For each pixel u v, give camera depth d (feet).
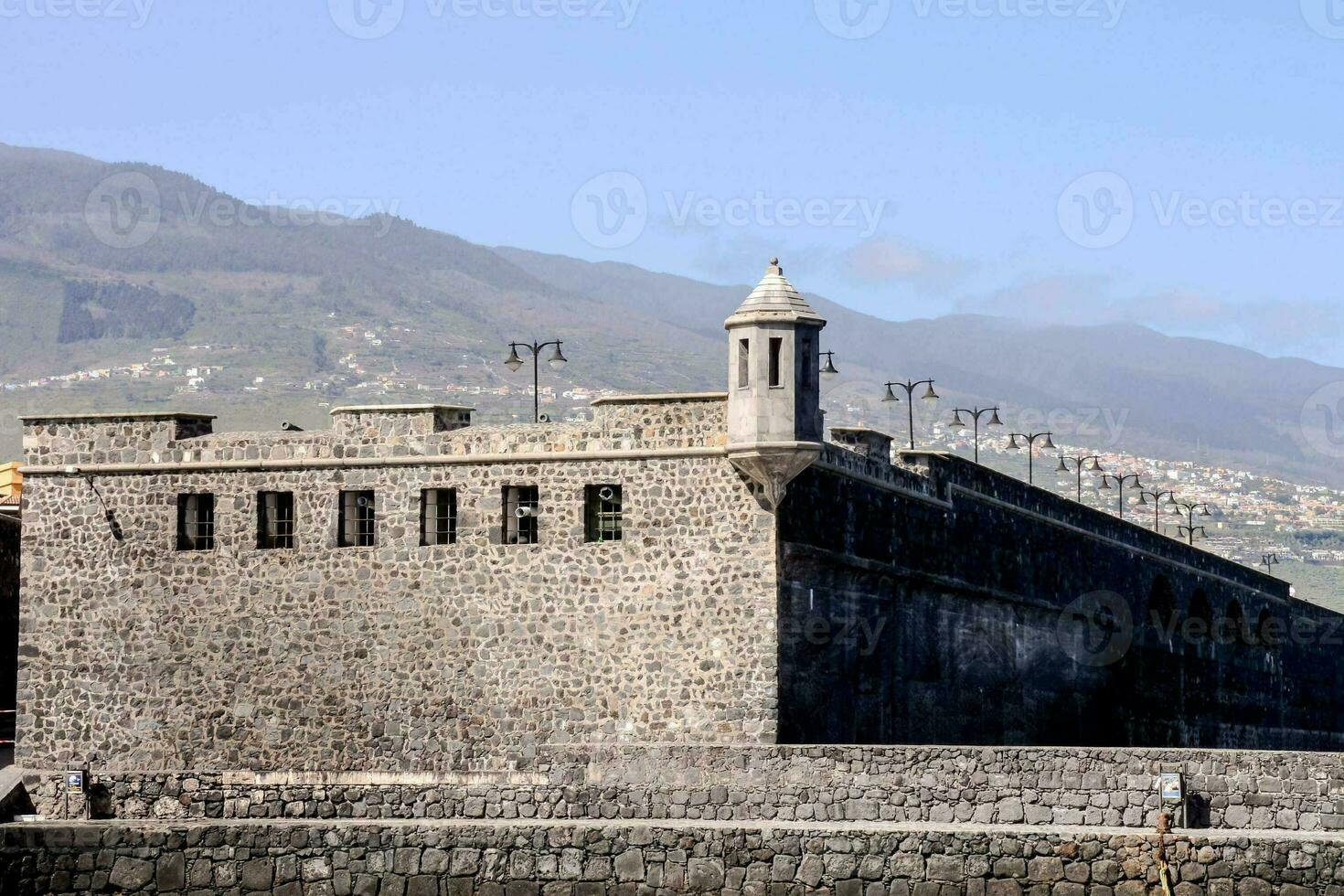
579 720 178.19
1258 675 341.41
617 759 169.68
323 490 186.60
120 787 179.73
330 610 185.57
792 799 163.94
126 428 191.83
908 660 200.85
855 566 187.93
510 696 180.14
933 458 208.64
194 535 190.60
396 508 184.75
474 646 181.57
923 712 203.21
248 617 187.52
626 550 178.19
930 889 151.33
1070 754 159.53
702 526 176.35
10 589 233.14
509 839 155.84
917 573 201.36
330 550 185.98
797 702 177.68
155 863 160.45
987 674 220.64
